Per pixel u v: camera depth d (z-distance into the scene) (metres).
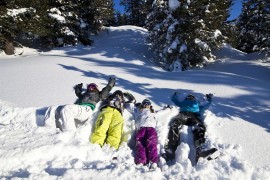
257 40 17.27
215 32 13.98
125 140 5.23
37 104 6.04
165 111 5.91
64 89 7.03
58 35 18.61
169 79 8.83
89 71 9.20
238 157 4.55
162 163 4.56
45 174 3.50
